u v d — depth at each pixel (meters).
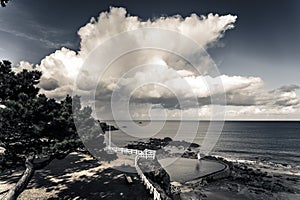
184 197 20.88
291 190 25.05
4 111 9.29
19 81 11.52
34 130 10.20
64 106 12.85
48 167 19.44
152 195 12.95
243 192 23.69
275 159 49.66
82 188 14.21
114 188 14.27
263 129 175.12
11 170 17.47
